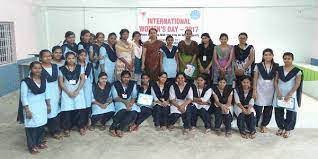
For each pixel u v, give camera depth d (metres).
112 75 4.69
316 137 4.02
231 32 7.73
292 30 7.64
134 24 7.80
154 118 4.37
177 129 4.36
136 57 4.86
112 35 4.67
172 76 4.79
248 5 7.58
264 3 7.55
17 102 5.79
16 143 3.87
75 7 7.81
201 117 4.26
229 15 7.67
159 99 4.36
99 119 4.26
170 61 4.76
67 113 4.02
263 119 4.24
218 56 4.61
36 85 3.43
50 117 3.79
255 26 7.68
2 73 6.24
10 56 6.63
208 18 7.68
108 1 7.74
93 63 4.64
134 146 3.76
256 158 3.40
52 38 7.95
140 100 4.32
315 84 6.00
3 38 6.38
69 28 7.90
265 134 4.16
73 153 3.56
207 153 3.54
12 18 6.63
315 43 7.59
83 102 4.09
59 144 3.83
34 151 3.54
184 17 7.68
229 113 4.08
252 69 4.43
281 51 7.75
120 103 4.29
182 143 3.85
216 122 4.18
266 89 4.11
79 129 4.20
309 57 7.69
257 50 7.79
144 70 4.82
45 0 7.77
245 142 3.88
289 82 3.97
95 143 3.86
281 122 4.12
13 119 4.78
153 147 3.72
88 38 4.64
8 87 6.47
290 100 3.96
